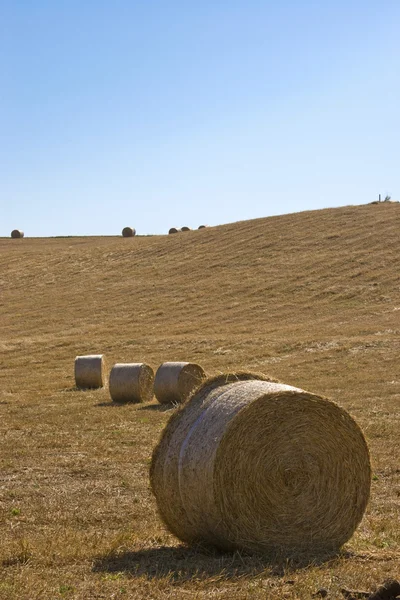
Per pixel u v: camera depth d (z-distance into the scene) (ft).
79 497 35.42
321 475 27.09
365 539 28.25
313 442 27.09
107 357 111.34
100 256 197.77
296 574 23.72
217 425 26.66
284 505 26.58
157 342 118.32
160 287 162.81
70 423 59.57
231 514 26.03
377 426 54.13
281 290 150.20
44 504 33.96
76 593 22.11
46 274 186.19
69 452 47.03
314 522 26.86
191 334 125.08
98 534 29.25
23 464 43.45
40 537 28.60
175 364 73.67
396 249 166.40
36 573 24.20
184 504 27.14
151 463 28.66
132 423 59.26
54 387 88.17
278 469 26.58
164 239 208.74
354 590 21.91
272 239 187.42
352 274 153.89
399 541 27.94
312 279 154.30
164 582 22.95
